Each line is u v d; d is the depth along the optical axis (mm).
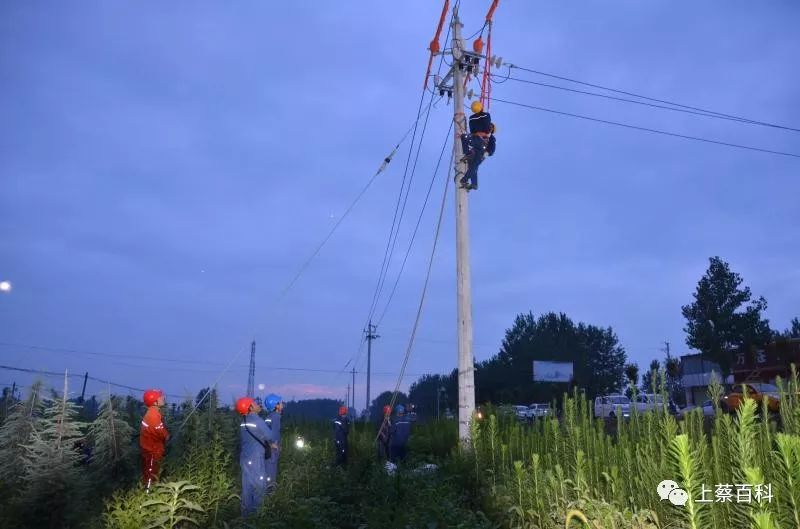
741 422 4492
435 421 19703
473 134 12516
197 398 12133
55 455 8383
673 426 5699
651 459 5715
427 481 8930
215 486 8609
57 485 7875
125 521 6930
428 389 96250
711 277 38375
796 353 28719
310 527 6961
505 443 10141
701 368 42094
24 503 7660
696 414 6211
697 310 38594
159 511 7199
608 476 6320
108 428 9938
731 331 36719
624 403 28797
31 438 8539
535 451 8922
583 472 6691
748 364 33531
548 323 70938
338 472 10445
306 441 18594
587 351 69375
